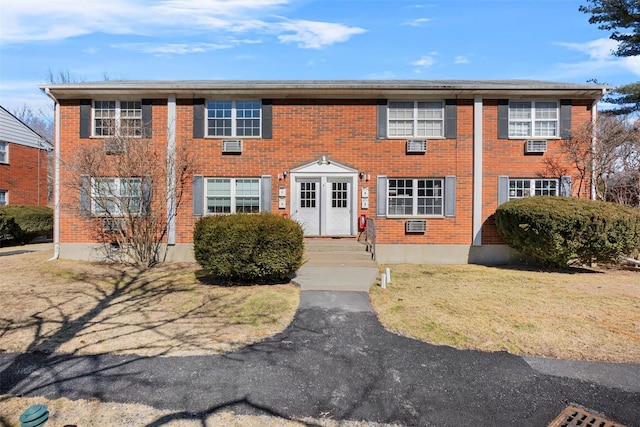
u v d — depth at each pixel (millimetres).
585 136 10992
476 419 3166
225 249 7438
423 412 3273
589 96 11195
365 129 11391
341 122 11375
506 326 5383
